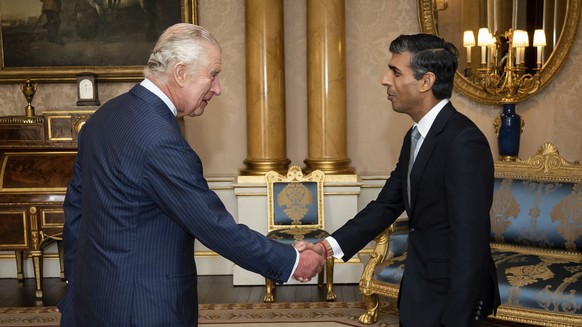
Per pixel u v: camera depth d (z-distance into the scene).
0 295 5.34
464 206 2.17
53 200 5.20
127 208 2.02
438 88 2.31
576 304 3.56
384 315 4.68
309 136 5.71
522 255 4.30
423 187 2.32
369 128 5.92
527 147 5.84
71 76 5.79
